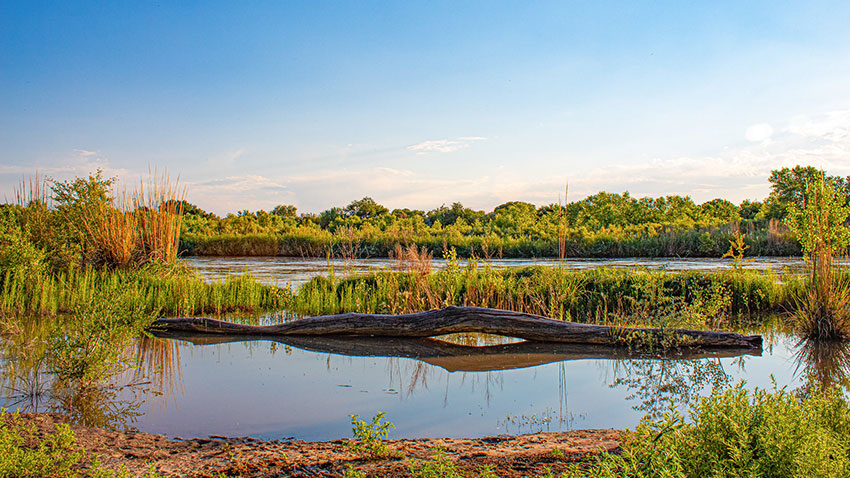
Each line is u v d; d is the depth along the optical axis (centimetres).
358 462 399
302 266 2277
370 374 728
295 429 523
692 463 296
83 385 642
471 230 3912
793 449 280
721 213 5019
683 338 869
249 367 762
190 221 3950
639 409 584
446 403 604
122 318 695
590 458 374
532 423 539
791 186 3706
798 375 716
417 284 1186
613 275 1241
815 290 952
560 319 1023
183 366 764
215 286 1239
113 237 1396
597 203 4578
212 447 456
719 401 329
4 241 1214
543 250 2884
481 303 1144
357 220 4416
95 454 427
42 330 940
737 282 1190
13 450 373
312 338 956
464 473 359
